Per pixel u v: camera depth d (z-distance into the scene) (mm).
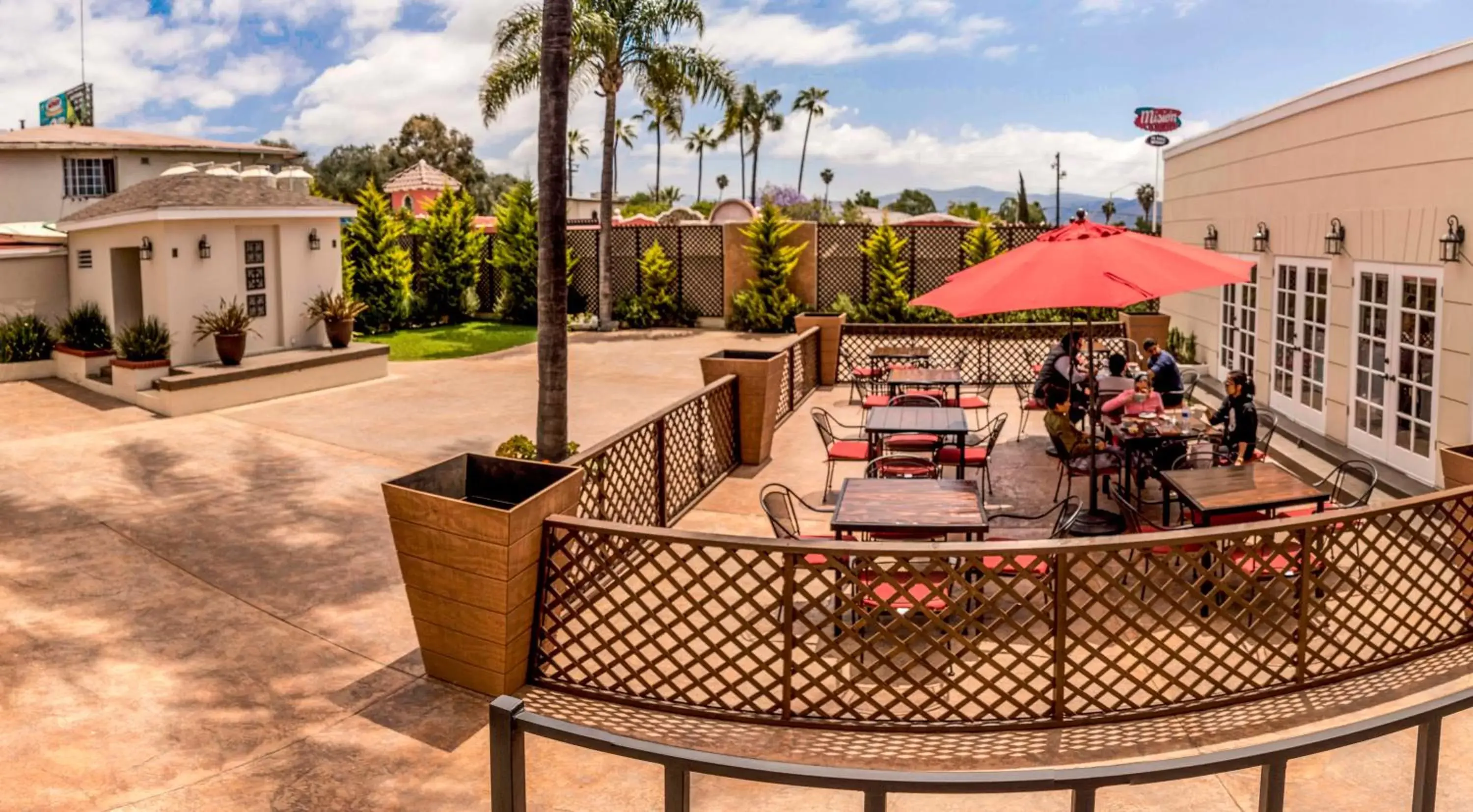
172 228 14969
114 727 5207
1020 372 16797
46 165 25641
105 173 26656
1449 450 6492
